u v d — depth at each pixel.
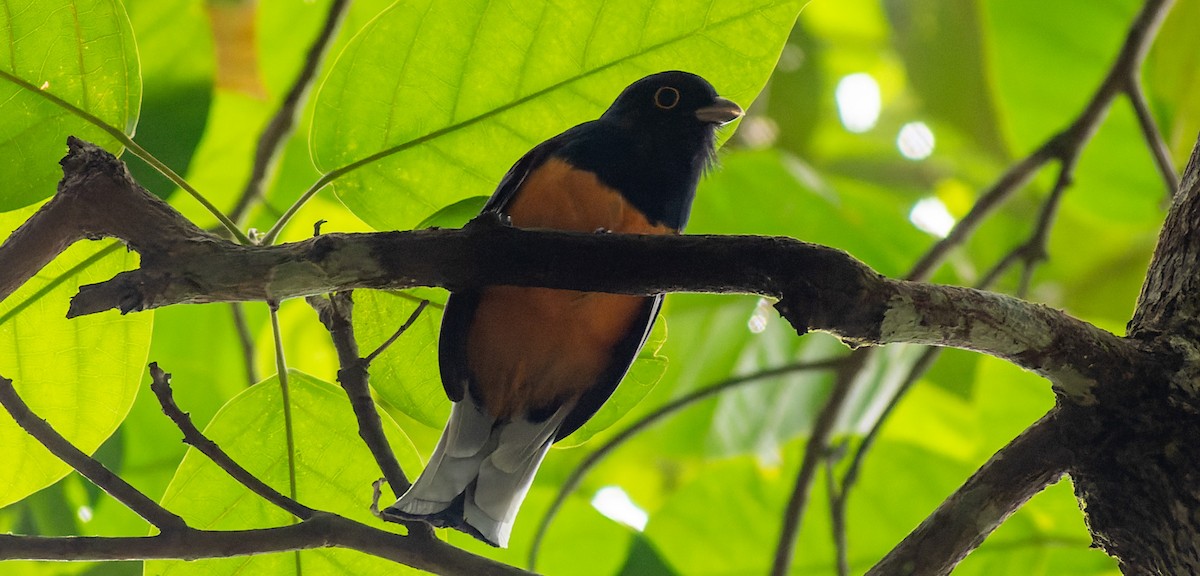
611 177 7.55
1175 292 6.36
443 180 6.99
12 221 7.02
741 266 5.50
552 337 7.14
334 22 9.55
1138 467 6.09
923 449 11.86
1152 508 6.09
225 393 12.55
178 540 5.84
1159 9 10.03
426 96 6.86
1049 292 15.72
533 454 7.42
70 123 6.46
